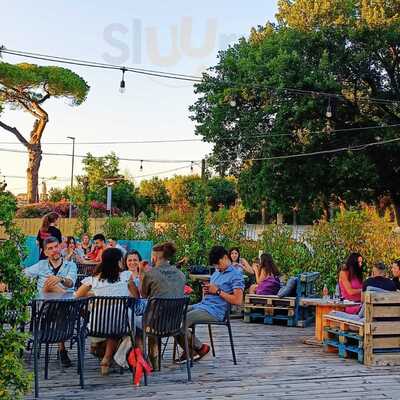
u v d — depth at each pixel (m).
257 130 22.56
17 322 3.90
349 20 22.31
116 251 5.89
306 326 8.90
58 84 27.31
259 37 25.36
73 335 5.38
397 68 23.28
